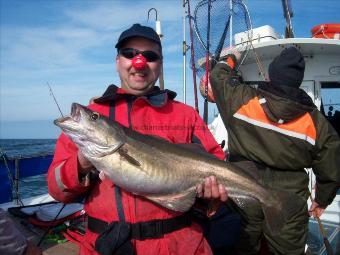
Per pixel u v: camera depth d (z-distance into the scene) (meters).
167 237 1.00
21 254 1.06
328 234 1.92
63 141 1.08
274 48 2.17
